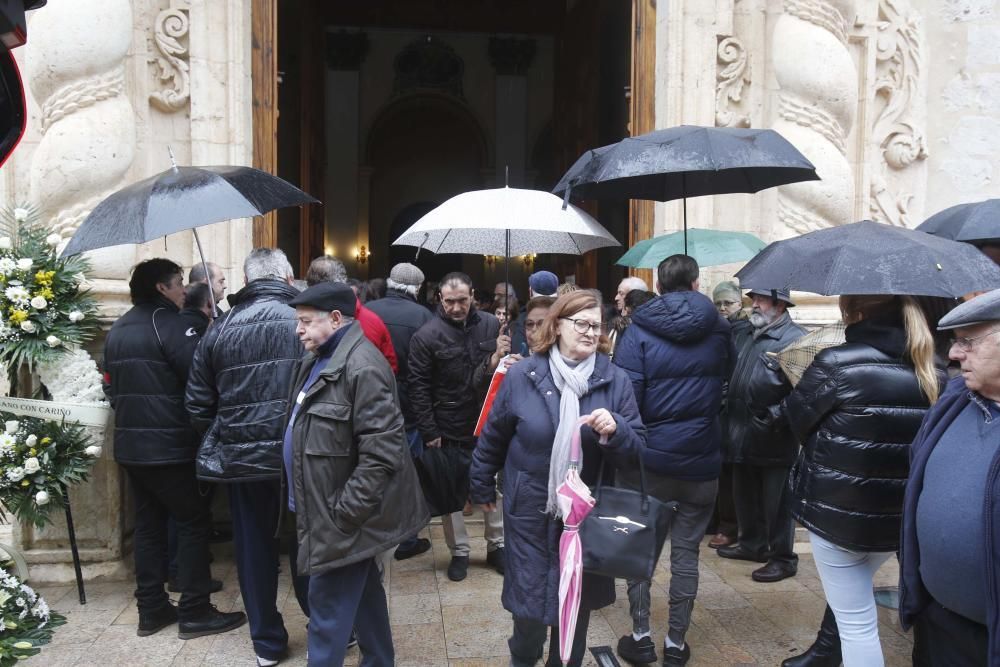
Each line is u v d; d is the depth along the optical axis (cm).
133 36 495
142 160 502
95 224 316
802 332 440
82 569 435
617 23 1016
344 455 275
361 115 2052
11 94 198
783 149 315
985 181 609
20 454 380
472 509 570
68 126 446
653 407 320
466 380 429
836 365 258
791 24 534
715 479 328
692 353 317
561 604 242
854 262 248
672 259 335
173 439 354
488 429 274
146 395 355
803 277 258
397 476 280
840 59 522
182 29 502
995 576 186
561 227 312
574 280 935
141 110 501
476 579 435
